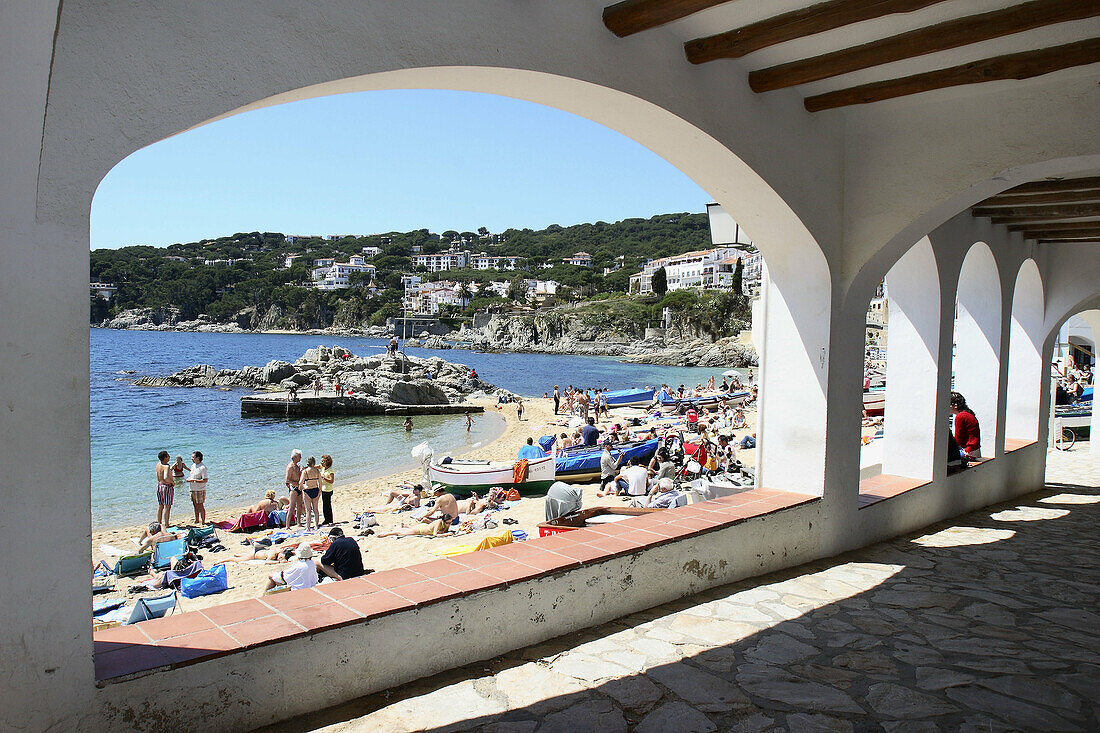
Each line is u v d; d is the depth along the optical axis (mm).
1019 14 3854
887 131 5816
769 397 6434
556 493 9008
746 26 4195
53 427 2430
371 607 3459
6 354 2311
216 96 2695
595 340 132750
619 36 4094
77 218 2428
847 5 3764
